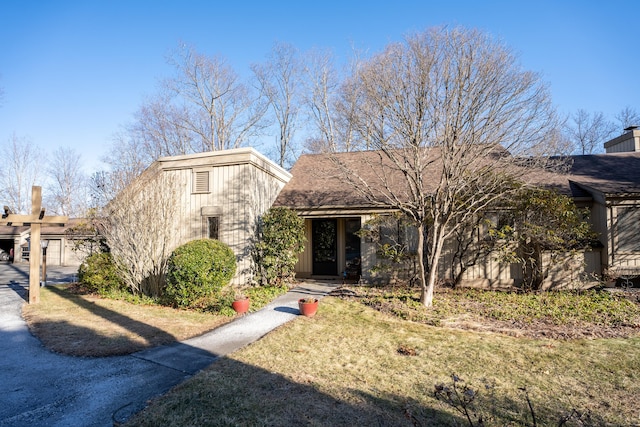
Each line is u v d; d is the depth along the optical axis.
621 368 4.66
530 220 9.77
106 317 7.41
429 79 7.43
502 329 6.43
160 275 9.74
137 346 5.54
